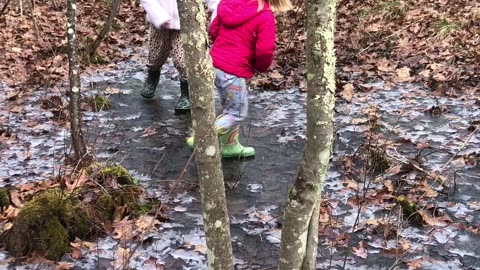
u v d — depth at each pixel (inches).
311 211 85.7
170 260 128.1
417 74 273.3
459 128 205.8
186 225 142.9
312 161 83.3
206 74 82.0
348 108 229.9
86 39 346.6
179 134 206.4
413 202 150.8
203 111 83.1
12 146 193.2
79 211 137.3
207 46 81.8
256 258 129.6
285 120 218.5
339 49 319.3
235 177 169.8
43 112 228.4
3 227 137.8
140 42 366.0
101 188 146.1
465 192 158.4
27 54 316.5
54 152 187.2
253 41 175.2
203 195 86.7
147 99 249.3
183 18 80.5
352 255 129.6
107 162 169.2
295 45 331.0
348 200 153.7
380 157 173.6
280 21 386.3
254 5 172.9
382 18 374.9
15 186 160.7
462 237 137.0
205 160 84.7
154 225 141.2
